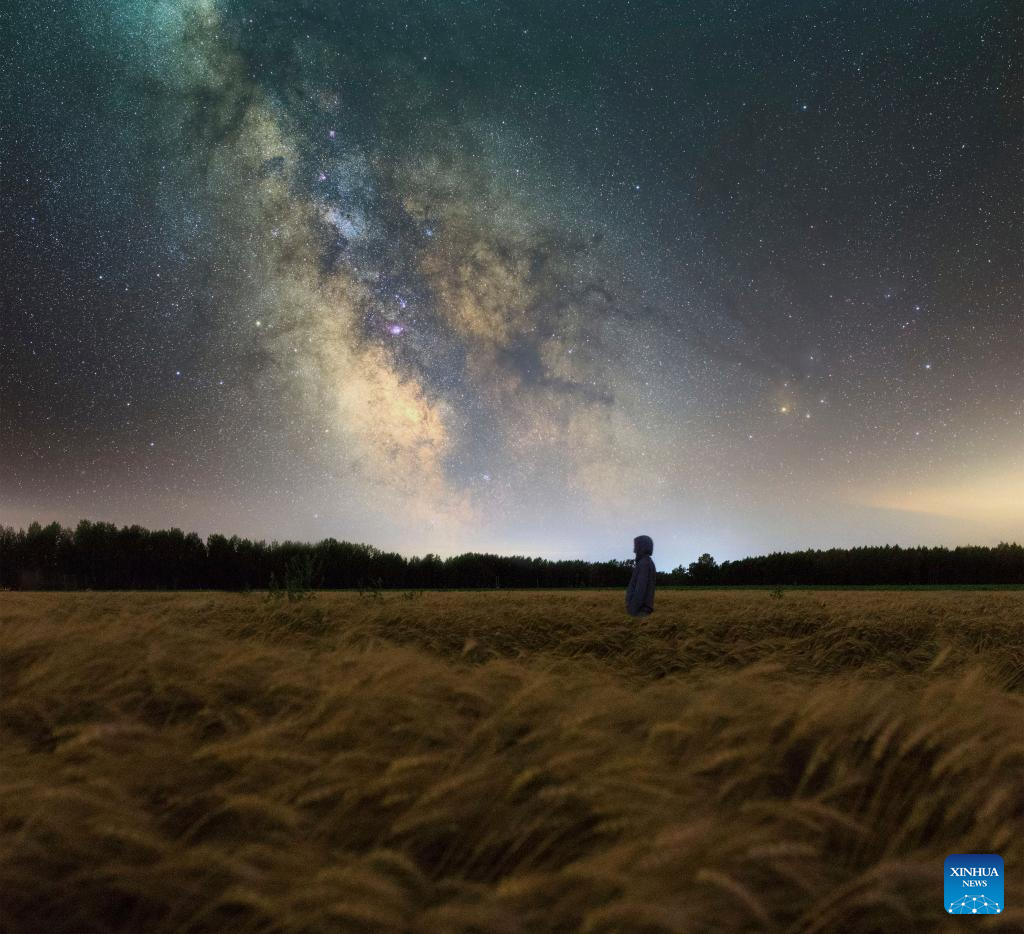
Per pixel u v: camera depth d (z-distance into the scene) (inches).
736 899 56.7
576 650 218.8
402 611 271.4
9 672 113.3
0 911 58.5
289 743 83.7
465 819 70.0
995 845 66.1
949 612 331.6
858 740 89.9
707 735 87.0
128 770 76.4
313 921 54.2
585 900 55.9
